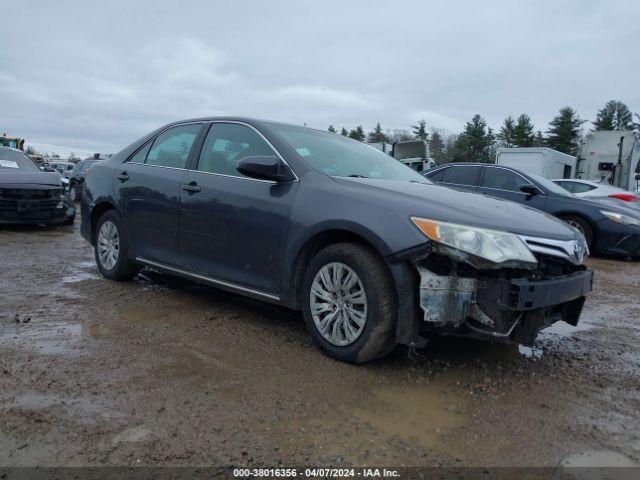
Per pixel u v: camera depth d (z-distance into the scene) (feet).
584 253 11.78
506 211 11.42
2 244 25.58
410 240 10.00
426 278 9.97
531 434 8.67
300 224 11.74
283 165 12.50
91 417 8.52
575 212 29.63
